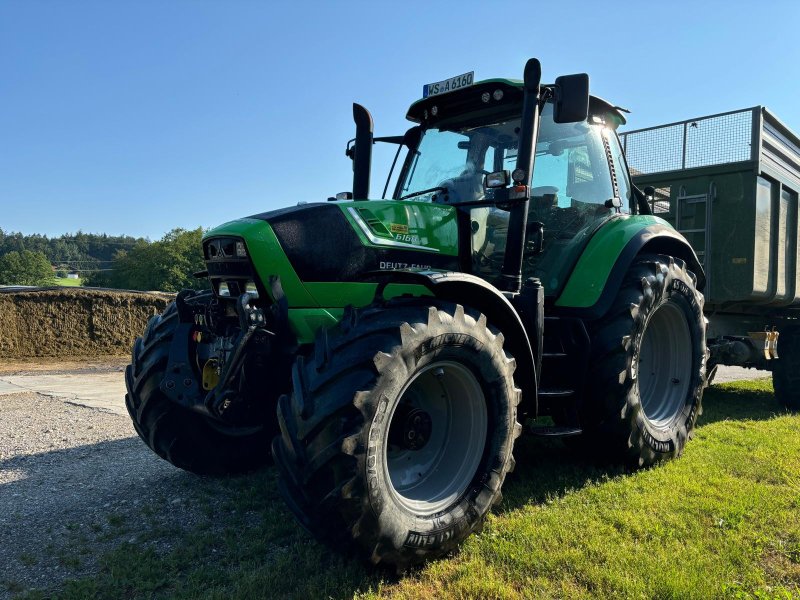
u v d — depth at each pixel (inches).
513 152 153.9
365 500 93.5
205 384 132.9
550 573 101.3
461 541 109.9
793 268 251.8
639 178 256.1
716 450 174.1
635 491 138.8
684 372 174.9
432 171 166.9
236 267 120.3
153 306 615.8
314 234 122.0
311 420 94.1
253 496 140.6
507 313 120.6
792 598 93.5
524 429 137.3
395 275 113.6
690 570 100.7
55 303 567.8
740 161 225.0
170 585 100.0
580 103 134.3
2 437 204.5
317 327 118.6
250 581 96.7
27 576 104.2
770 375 381.1
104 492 146.2
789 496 135.1
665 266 163.6
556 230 161.6
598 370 148.8
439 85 162.9
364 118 173.2
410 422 108.1
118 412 250.1
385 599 93.7
